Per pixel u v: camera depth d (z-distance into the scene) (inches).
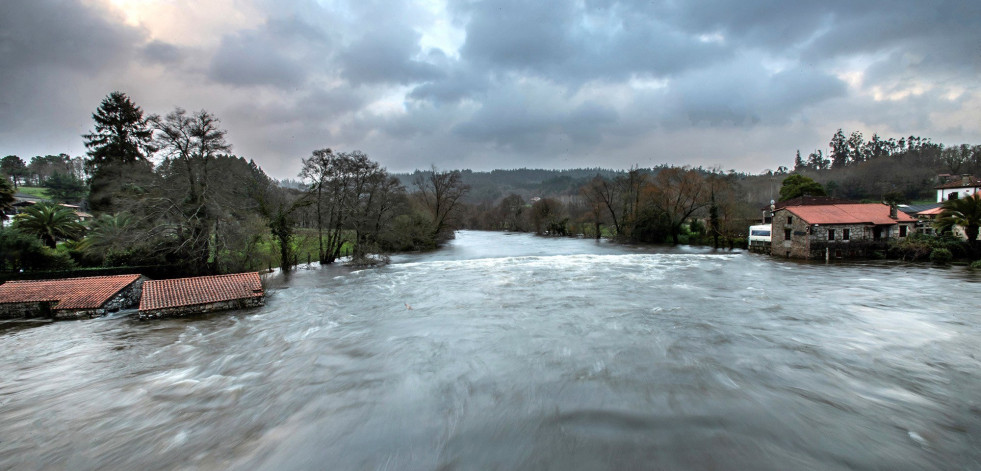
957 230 1501.0
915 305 770.2
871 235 1518.2
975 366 472.4
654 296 880.3
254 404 421.4
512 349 556.7
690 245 2404.0
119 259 1225.4
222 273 1220.5
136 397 443.2
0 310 797.2
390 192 1841.8
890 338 575.2
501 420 371.6
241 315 799.1
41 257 1148.5
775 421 356.5
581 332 622.2
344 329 686.5
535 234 4020.7
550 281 1104.2
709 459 304.7
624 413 375.9
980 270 1188.5
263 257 1491.1
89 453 339.6
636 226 2655.0
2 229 1164.5
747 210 2554.1
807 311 732.7
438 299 905.5
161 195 1168.8
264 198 1523.1
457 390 437.7
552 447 326.0
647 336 596.1
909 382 432.5
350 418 385.4
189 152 1181.1
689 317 698.8
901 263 1366.9
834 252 1508.4
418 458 318.3
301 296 985.5
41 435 369.7
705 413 372.8
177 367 530.9
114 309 843.4
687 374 459.8
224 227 1217.4
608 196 3095.5
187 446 346.3
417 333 646.5
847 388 420.2
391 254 2052.2
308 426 373.1
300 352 575.5
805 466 294.4
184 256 1200.2
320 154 1612.9
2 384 482.3
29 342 640.4
